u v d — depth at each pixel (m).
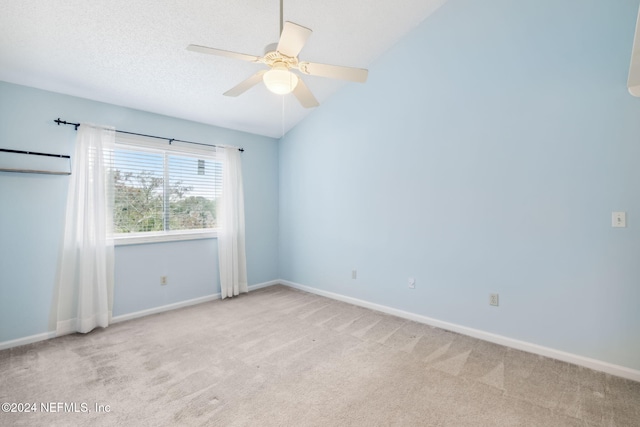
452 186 2.85
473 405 1.80
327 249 4.02
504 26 2.54
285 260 4.64
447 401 1.84
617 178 2.09
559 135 2.30
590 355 2.21
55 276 2.79
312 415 1.72
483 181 2.67
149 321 3.16
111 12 2.18
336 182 3.88
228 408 1.79
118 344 2.62
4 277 2.55
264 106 3.74
